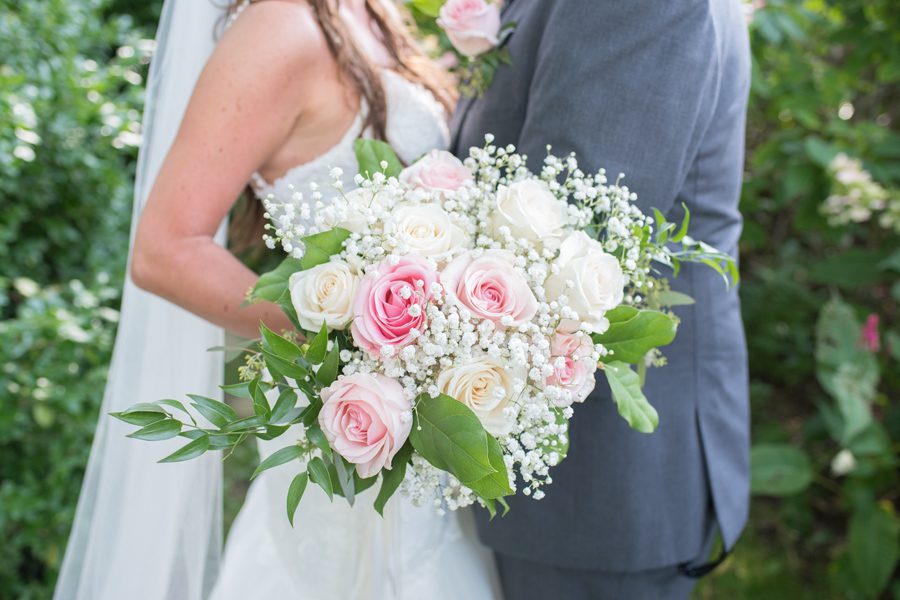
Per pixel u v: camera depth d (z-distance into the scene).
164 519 1.39
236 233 1.55
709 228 1.34
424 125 1.38
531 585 1.41
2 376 2.05
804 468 2.45
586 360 0.93
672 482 1.35
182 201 1.16
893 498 2.61
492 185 1.02
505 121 1.30
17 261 2.42
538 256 0.95
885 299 3.11
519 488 1.34
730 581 2.54
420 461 0.94
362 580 1.32
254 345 1.13
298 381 0.88
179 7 1.38
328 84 1.25
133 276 1.21
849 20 2.68
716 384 1.39
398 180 1.02
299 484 0.84
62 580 1.47
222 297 1.18
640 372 1.13
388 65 1.42
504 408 0.89
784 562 2.62
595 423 1.30
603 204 1.02
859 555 2.30
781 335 3.21
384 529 1.27
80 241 2.52
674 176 1.17
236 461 2.71
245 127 1.17
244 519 1.53
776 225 3.44
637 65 1.13
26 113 2.09
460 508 1.47
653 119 1.13
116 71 2.53
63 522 2.12
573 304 0.91
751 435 3.01
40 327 2.07
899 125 3.16
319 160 1.30
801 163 2.68
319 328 0.89
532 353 0.89
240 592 1.46
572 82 1.14
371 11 1.44
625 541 1.31
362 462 0.85
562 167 1.02
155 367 1.41
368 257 0.91
